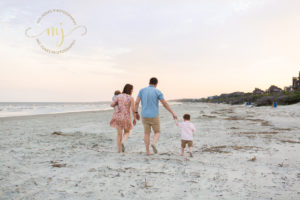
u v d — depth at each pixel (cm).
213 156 454
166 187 276
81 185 279
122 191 261
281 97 3366
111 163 381
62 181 293
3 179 297
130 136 782
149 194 254
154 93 445
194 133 814
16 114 2278
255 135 727
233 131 843
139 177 310
